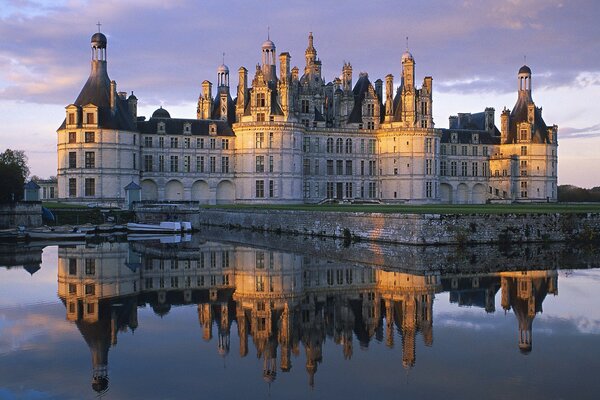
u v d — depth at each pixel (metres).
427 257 57.22
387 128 134.38
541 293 40.44
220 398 22.70
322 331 32.00
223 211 103.00
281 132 122.69
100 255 62.09
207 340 30.31
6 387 23.80
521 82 159.25
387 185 135.00
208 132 126.56
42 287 44.19
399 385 23.69
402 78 134.88
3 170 92.44
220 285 44.94
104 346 29.22
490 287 42.69
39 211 87.75
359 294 41.06
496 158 155.75
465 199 156.12
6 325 33.06
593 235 69.06
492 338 29.92
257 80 122.88
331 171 136.25
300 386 23.81
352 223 74.88
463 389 23.16
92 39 114.50
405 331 31.67
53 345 29.38
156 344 29.62
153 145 122.44
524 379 24.08
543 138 155.38
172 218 94.94
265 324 33.56
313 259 57.47
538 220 68.25
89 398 22.75
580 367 25.44
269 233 87.62
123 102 121.19
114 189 112.94
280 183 122.88
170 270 51.97
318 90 142.50
